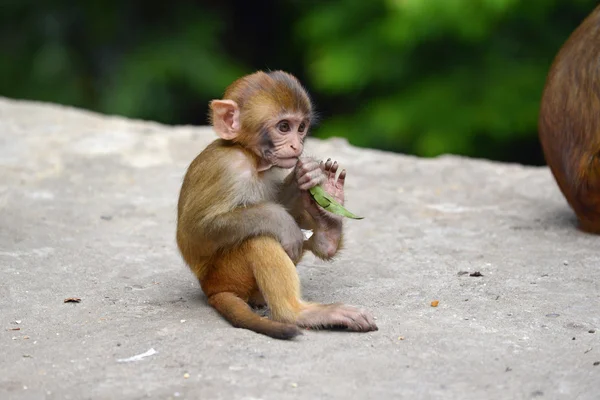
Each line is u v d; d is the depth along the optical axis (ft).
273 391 29.27
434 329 34.09
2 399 29.19
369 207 51.26
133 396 29.12
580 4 85.20
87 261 42.50
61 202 51.52
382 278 40.24
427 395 29.09
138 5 96.02
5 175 55.72
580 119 43.75
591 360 31.48
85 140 62.69
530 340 33.19
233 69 94.27
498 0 77.66
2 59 94.94
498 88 83.76
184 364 31.14
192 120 100.07
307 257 43.21
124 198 52.60
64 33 95.04
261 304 36.73
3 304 37.29
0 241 44.83
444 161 60.95
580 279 39.60
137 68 91.86
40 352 32.58
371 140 87.25
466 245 44.73
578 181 44.19
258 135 34.53
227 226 34.19
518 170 59.31
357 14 87.10
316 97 100.78
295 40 107.14
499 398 28.99
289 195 36.73
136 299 37.88
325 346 32.45
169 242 45.55
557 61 45.85
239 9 108.78
